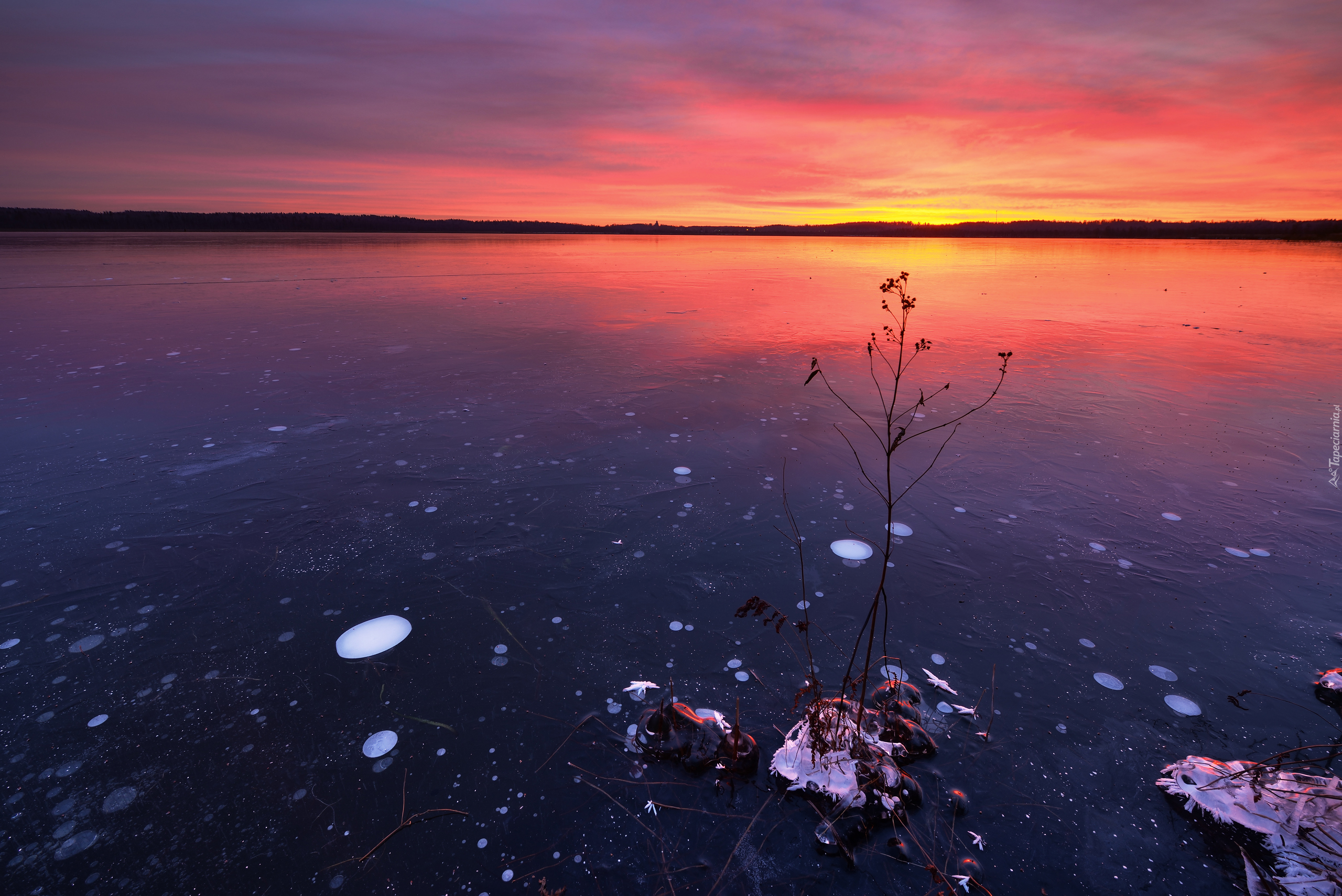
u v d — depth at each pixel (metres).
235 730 1.56
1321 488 2.87
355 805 1.35
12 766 1.45
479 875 1.20
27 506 2.68
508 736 1.53
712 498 2.85
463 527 2.57
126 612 2.01
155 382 4.55
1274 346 5.94
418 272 12.64
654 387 4.66
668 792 1.37
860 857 1.22
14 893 1.17
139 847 1.26
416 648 1.85
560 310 8.23
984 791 1.37
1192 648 1.83
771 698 1.65
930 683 1.70
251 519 2.61
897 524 2.59
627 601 2.08
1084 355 5.62
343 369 5.03
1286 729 1.53
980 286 11.14
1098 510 2.69
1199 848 1.24
